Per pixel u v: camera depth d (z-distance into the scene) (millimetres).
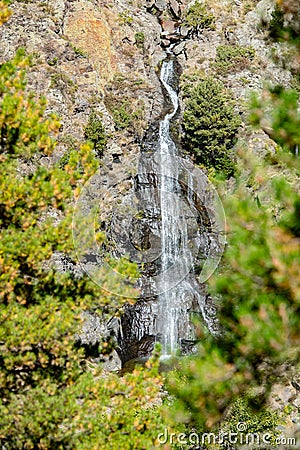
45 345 5141
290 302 4277
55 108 21125
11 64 5352
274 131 4762
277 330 4141
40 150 5434
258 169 4980
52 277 5555
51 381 5285
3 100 5168
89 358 5898
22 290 5395
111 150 21156
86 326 15422
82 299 5531
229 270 4715
